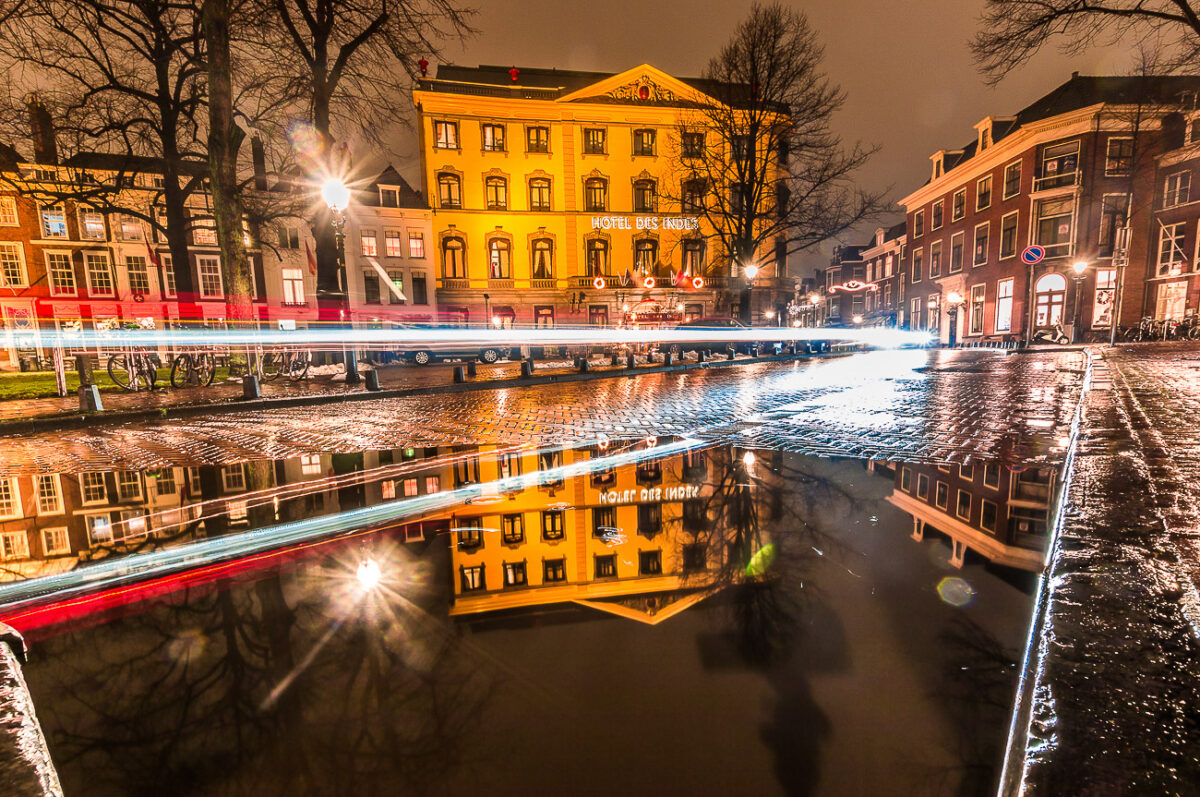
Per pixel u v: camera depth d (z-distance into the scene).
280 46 14.23
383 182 33.22
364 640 1.79
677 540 2.69
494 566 2.44
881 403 7.42
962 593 1.98
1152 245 25.80
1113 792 0.62
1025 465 4.03
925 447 4.71
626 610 1.97
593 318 34.62
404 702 1.44
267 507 3.55
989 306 31.67
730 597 2.04
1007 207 30.02
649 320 31.11
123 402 10.14
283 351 15.45
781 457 4.54
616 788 1.07
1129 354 13.16
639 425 6.53
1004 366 13.12
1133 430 3.41
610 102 33.25
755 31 21.73
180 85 16.53
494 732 1.30
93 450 6.02
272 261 32.66
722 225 27.38
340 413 8.67
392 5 14.09
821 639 1.69
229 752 1.28
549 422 7.10
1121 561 1.37
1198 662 0.90
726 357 21.47
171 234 17.72
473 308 34.06
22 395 11.79
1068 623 1.07
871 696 1.39
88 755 1.26
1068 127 26.48
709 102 25.95
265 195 16.88
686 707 1.37
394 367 23.23
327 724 1.36
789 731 1.27
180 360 14.19
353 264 32.25
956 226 35.16
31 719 1.04
